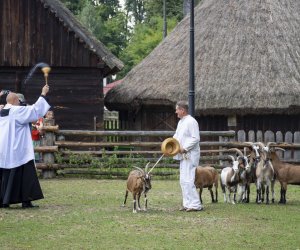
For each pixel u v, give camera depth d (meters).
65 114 25.75
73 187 17.28
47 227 11.47
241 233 11.20
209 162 21.47
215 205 14.38
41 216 12.56
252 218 12.65
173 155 13.22
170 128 27.03
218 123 25.69
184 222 12.09
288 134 23.11
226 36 27.44
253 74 25.53
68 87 25.75
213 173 14.61
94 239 10.56
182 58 27.62
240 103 24.75
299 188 18.05
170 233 11.10
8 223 11.81
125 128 29.78
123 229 11.37
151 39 55.75
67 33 25.48
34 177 13.55
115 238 10.65
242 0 28.84
